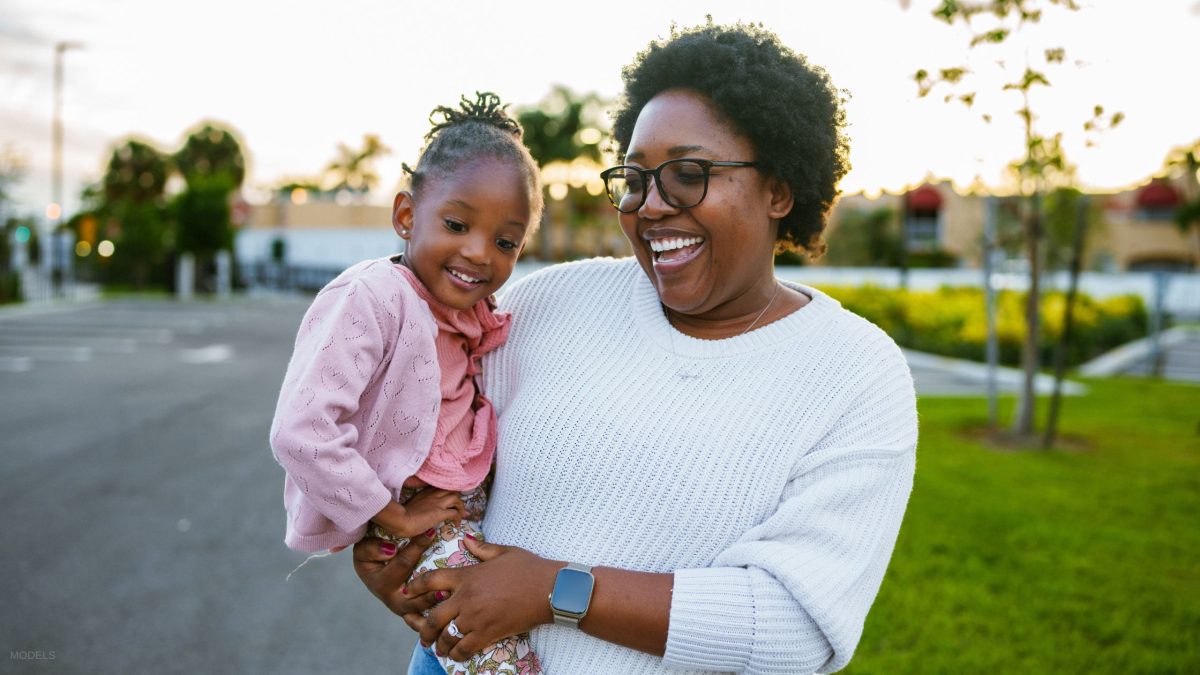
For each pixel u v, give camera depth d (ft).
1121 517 18.40
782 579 4.63
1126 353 52.13
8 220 83.87
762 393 5.14
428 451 5.48
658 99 5.26
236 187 157.58
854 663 11.62
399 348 5.44
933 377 42.55
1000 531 17.26
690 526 5.05
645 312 5.66
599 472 5.24
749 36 5.35
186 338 55.72
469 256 5.62
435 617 5.11
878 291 55.83
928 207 108.47
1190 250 104.73
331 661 12.42
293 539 5.50
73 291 93.09
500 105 6.23
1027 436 26.99
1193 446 25.84
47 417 29.19
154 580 15.10
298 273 125.08
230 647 12.72
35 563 15.74
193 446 25.04
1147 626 12.95
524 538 5.48
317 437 5.04
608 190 5.67
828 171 5.48
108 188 155.02
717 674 4.97
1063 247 56.75
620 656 5.03
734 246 5.09
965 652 11.97
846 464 4.89
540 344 5.94
